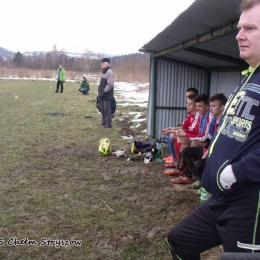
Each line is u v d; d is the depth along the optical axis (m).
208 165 1.95
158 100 7.71
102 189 4.76
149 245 3.35
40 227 3.66
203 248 2.13
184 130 5.39
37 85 27.94
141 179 5.18
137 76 38.94
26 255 3.16
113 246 3.33
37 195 4.50
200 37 4.54
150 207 4.19
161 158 6.18
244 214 1.79
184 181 4.98
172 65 7.62
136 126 9.27
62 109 12.98
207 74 7.69
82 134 8.37
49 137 7.98
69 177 5.24
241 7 1.84
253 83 1.80
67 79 42.41
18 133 8.34
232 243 1.85
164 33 4.70
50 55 68.94
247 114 1.77
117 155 6.35
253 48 1.78
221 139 1.89
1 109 12.59
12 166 5.69
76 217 3.90
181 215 3.97
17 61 64.81
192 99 5.49
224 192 1.83
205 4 3.16
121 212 4.04
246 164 1.68
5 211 4.01
